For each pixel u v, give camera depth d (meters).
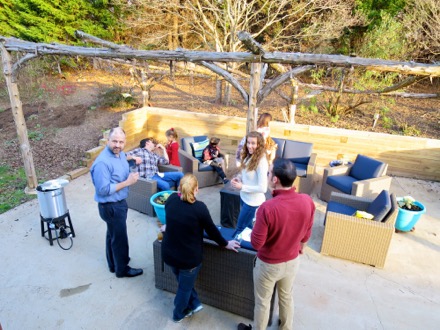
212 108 9.48
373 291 3.46
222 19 11.02
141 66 8.02
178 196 2.59
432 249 4.26
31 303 3.20
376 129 7.98
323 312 3.15
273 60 3.95
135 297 3.30
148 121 8.36
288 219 2.10
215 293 3.08
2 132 8.16
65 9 11.58
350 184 5.11
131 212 5.04
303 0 10.62
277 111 9.37
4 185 5.84
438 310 3.23
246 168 3.33
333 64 3.71
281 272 2.28
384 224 3.67
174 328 2.92
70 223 4.25
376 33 8.73
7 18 11.65
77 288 3.41
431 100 10.49
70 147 7.35
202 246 2.67
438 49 9.21
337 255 3.98
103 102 9.27
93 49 4.64
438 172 6.47
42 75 10.95
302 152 6.02
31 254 3.95
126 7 12.11
